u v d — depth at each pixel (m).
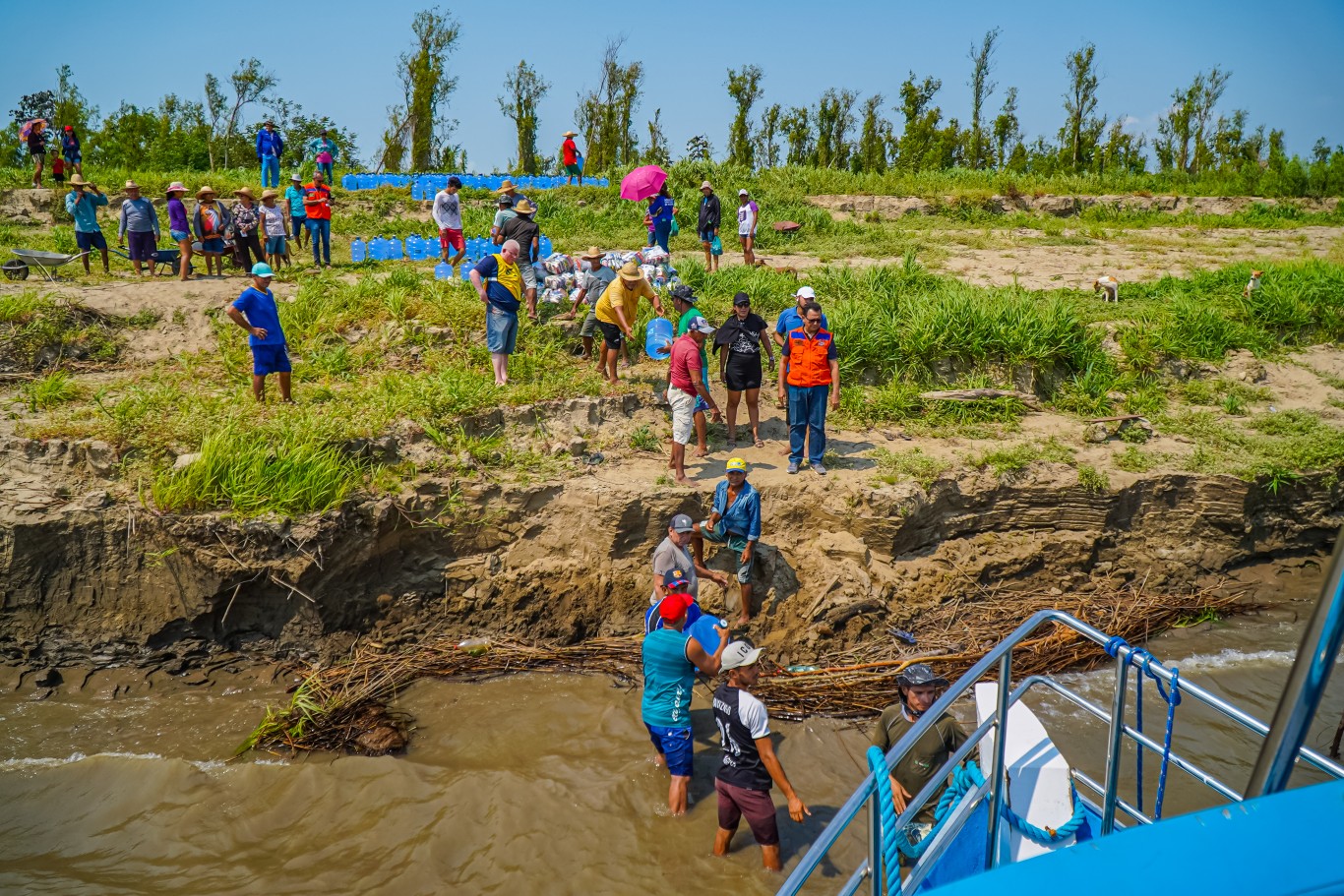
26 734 8.55
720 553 10.24
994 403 12.93
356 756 8.10
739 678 6.68
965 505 11.00
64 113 43.16
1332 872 1.86
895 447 11.89
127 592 9.55
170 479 9.61
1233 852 1.92
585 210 25.38
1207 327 15.21
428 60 36.22
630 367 13.07
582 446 11.40
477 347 12.98
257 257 16.53
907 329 13.67
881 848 2.98
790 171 31.86
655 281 15.41
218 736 8.55
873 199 28.81
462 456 10.73
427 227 23.22
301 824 7.34
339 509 9.73
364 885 6.70
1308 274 17.36
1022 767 4.85
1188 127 46.81
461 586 10.29
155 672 9.45
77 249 19.41
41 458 9.96
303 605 9.72
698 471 11.12
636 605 10.21
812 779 7.77
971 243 24.28
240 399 11.34
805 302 10.82
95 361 12.52
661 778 7.83
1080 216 30.36
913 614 10.20
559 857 6.93
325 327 13.30
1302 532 11.80
